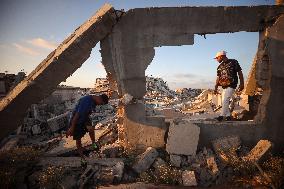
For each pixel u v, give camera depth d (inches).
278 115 214.7
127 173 191.3
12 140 282.8
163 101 741.3
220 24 212.2
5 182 163.3
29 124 371.9
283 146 216.8
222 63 233.6
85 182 172.4
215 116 299.1
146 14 207.0
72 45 195.3
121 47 209.6
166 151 212.8
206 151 206.8
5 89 436.8
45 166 191.6
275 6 213.0
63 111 529.7
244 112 270.7
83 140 262.2
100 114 459.2
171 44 211.8
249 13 212.8
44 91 194.1
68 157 207.3
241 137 216.1
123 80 212.5
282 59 210.1
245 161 188.2
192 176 176.6
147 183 174.9
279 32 208.7
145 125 216.5
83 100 191.9
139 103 215.2
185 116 324.2
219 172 181.3
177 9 208.1
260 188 164.2
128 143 218.5
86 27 203.0
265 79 217.3
